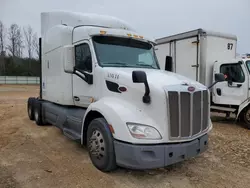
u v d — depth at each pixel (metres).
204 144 3.97
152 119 3.56
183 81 3.91
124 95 3.90
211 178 3.91
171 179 3.84
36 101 7.86
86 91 4.85
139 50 5.07
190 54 8.68
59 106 6.20
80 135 4.79
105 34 4.70
